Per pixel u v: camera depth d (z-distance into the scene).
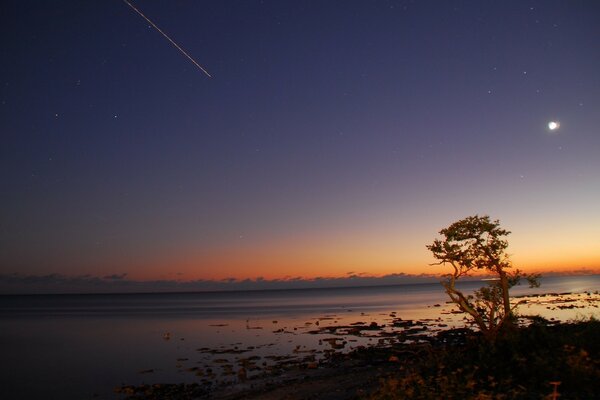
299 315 85.75
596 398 11.84
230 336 53.53
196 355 40.03
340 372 26.55
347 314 82.06
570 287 159.38
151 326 71.94
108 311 126.38
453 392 13.10
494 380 14.25
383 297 176.62
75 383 30.64
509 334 18.84
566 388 12.90
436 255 21.98
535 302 79.69
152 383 29.33
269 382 26.02
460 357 17.91
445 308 83.81
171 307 146.75
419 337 42.16
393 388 14.47
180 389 26.23
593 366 13.55
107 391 27.66
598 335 18.12
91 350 46.22
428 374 16.56
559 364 14.27
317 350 38.72
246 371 30.69
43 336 60.78
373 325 55.47
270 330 58.44
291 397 20.97
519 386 12.64
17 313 122.69
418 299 136.88
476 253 21.14
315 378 25.42
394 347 36.00
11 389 29.45
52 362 39.62
